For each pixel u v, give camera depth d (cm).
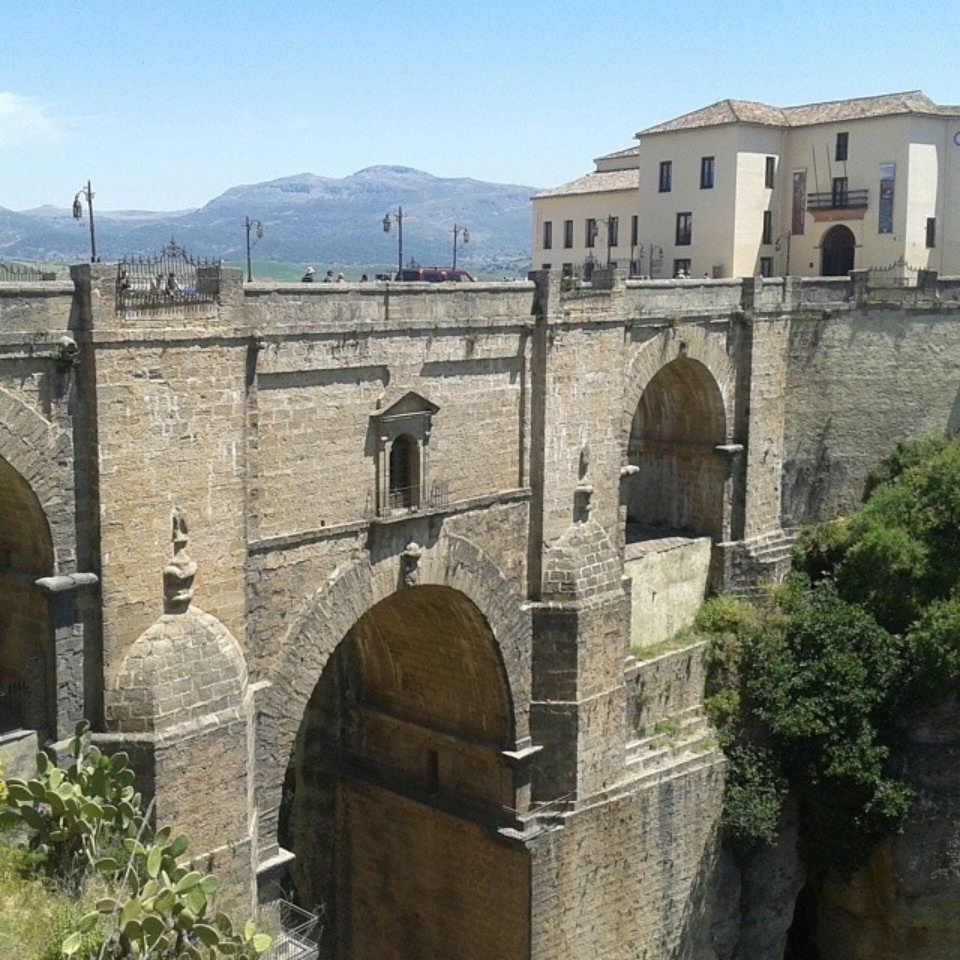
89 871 2641
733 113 6850
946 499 5138
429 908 4409
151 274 3014
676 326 4619
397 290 3600
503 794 4184
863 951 5038
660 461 5212
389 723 4494
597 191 8062
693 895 4650
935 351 5578
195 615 3145
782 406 5197
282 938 3378
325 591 3528
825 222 6944
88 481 2944
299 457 3409
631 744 4519
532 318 4016
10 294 2764
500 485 4034
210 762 3080
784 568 5225
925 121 6669
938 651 4778
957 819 4819
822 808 4788
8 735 2908
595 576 4244
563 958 4241
